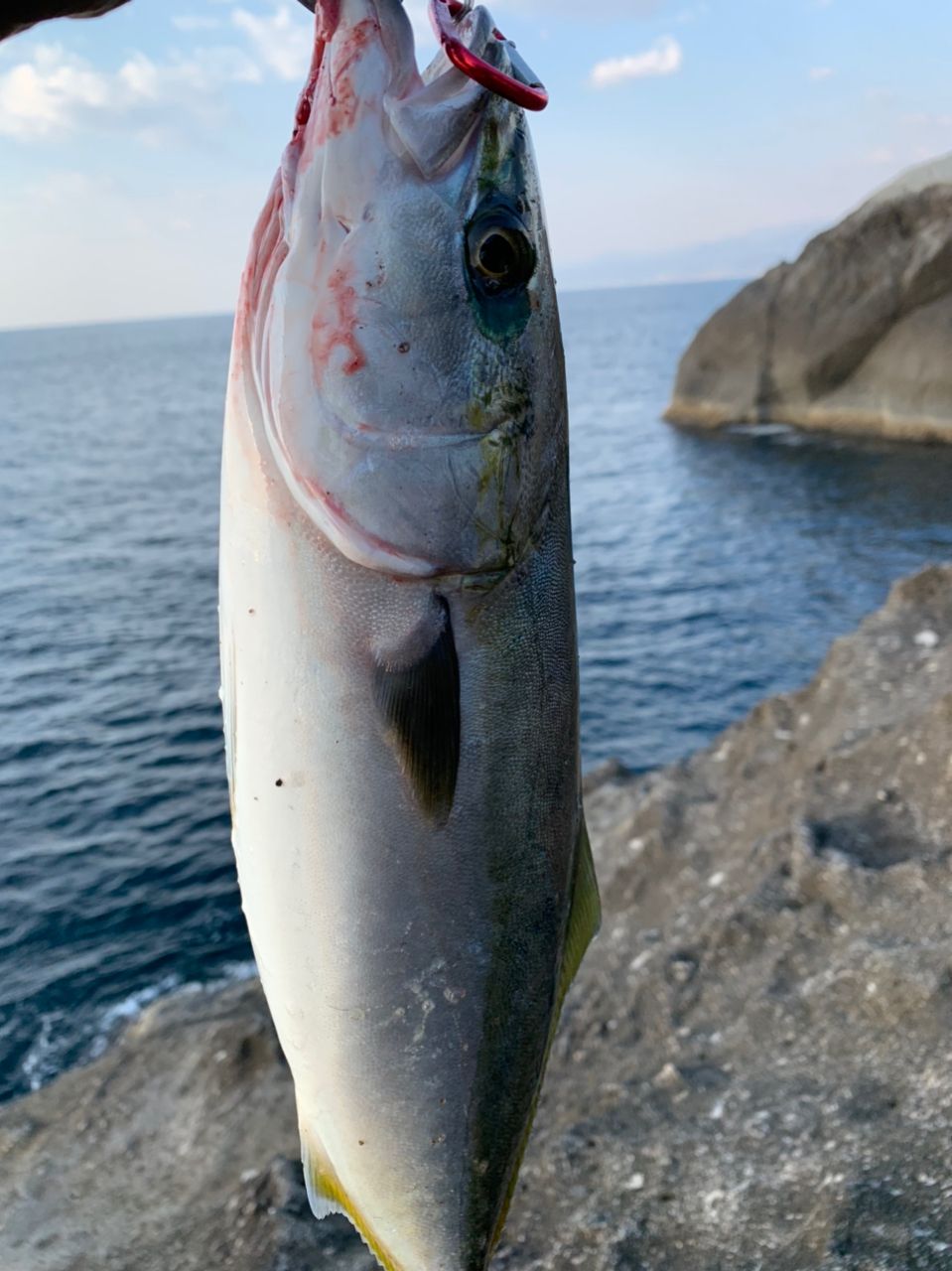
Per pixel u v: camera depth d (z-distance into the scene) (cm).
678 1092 60
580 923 31
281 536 26
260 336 26
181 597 324
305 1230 56
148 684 240
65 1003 122
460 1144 28
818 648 242
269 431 25
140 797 178
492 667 27
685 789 101
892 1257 43
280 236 26
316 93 26
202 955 130
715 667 232
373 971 27
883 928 65
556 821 29
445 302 25
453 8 27
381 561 25
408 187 25
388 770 26
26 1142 78
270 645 26
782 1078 58
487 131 26
